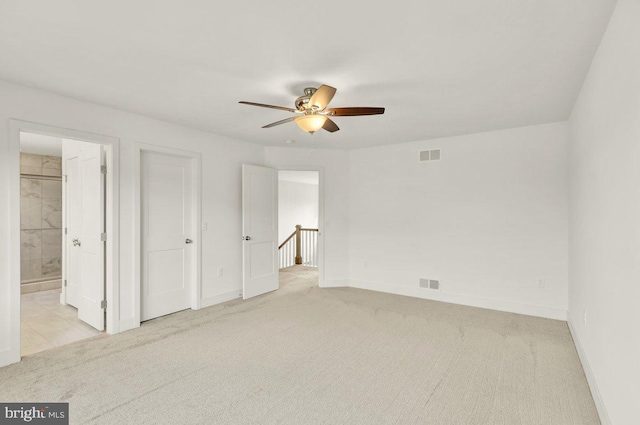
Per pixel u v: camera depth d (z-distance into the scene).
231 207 4.61
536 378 2.45
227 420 1.96
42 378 2.43
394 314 3.97
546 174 3.85
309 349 2.96
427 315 3.94
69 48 2.14
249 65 2.37
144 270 3.71
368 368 2.60
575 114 3.12
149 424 1.92
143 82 2.67
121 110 3.37
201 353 2.87
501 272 4.14
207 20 1.82
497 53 2.18
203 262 4.23
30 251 5.37
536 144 3.91
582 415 2.02
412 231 4.85
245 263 4.63
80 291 3.75
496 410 2.06
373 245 5.23
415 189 4.81
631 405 1.51
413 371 2.56
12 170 2.67
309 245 8.23
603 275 2.04
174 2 1.66
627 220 1.58
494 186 4.19
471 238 4.36
